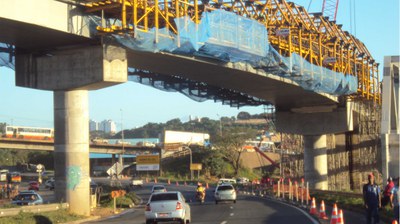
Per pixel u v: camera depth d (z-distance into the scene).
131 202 48.72
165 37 36.28
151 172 132.88
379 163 80.31
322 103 70.69
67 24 32.97
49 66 37.09
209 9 40.50
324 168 74.69
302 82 53.81
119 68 35.94
